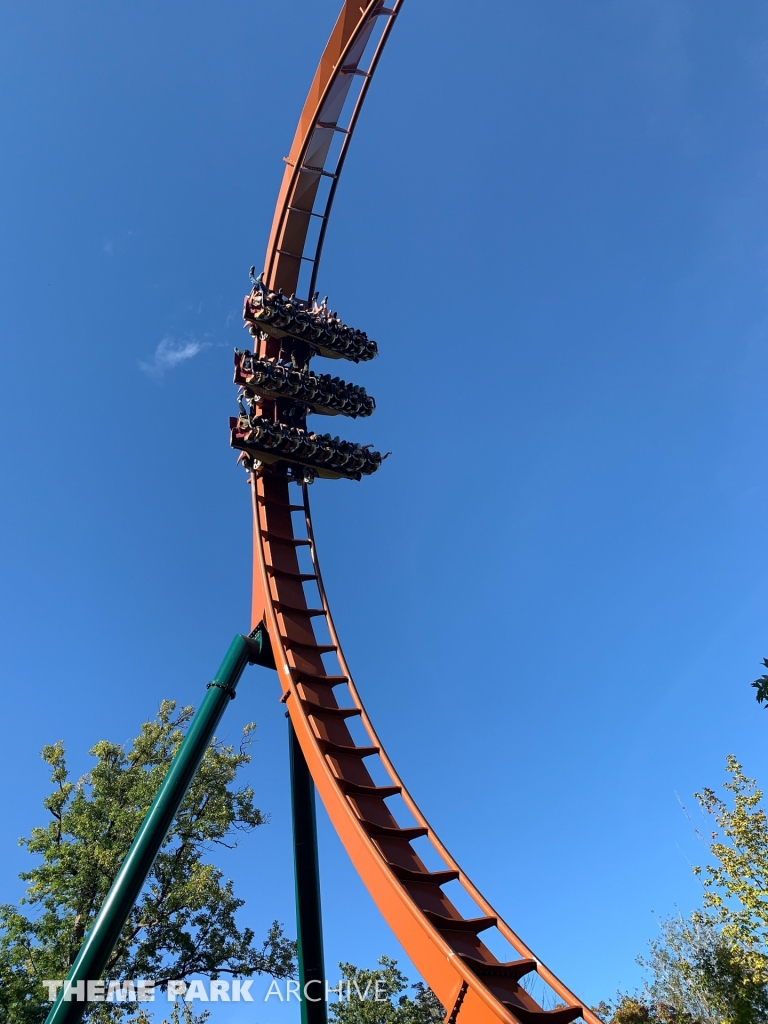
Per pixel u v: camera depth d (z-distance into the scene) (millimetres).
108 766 27891
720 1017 25688
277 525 22984
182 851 26766
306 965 16656
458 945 13055
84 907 23969
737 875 25203
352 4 21672
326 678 19406
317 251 25219
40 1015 21047
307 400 23266
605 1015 31125
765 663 11391
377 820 16062
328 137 23906
